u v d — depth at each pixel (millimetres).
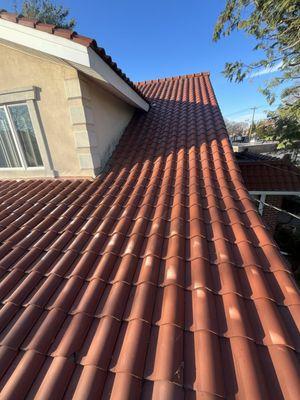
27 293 2617
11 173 6012
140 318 2102
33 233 3684
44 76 4809
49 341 2053
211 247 2918
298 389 1501
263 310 2039
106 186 4965
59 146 5371
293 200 15531
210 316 2033
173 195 4141
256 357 1720
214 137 5734
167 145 5992
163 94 9648
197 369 1694
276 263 2508
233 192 3979
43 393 1664
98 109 5547
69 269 2912
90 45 3881
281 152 14500
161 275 2631
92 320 2229
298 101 7590
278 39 6945
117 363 1815
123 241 3293
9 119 5430
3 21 4059
